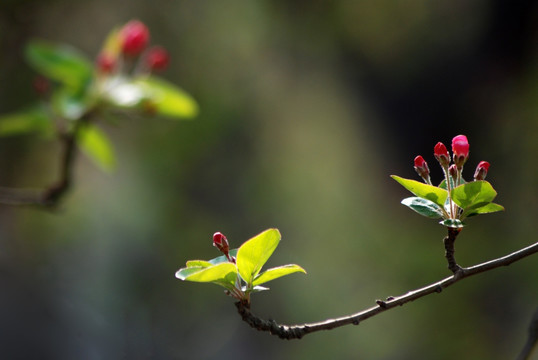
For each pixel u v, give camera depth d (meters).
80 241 12.71
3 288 9.00
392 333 11.93
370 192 13.64
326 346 12.47
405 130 13.10
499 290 11.08
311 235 13.84
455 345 11.08
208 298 12.67
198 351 12.12
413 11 12.59
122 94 5.00
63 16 10.60
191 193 13.16
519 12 11.62
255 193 13.43
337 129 13.92
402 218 13.14
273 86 13.48
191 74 12.74
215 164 13.20
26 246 11.46
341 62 13.27
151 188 13.05
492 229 11.51
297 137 13.95
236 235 13.27
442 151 2.55
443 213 2.48
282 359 12.79
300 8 12.70
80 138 5.37
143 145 12.80
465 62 12.27
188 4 12.44
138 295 12.50
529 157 11.49
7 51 9.37
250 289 2.45
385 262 12.77
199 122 12.74
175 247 12.91
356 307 12.69
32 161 10.83
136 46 5.06
